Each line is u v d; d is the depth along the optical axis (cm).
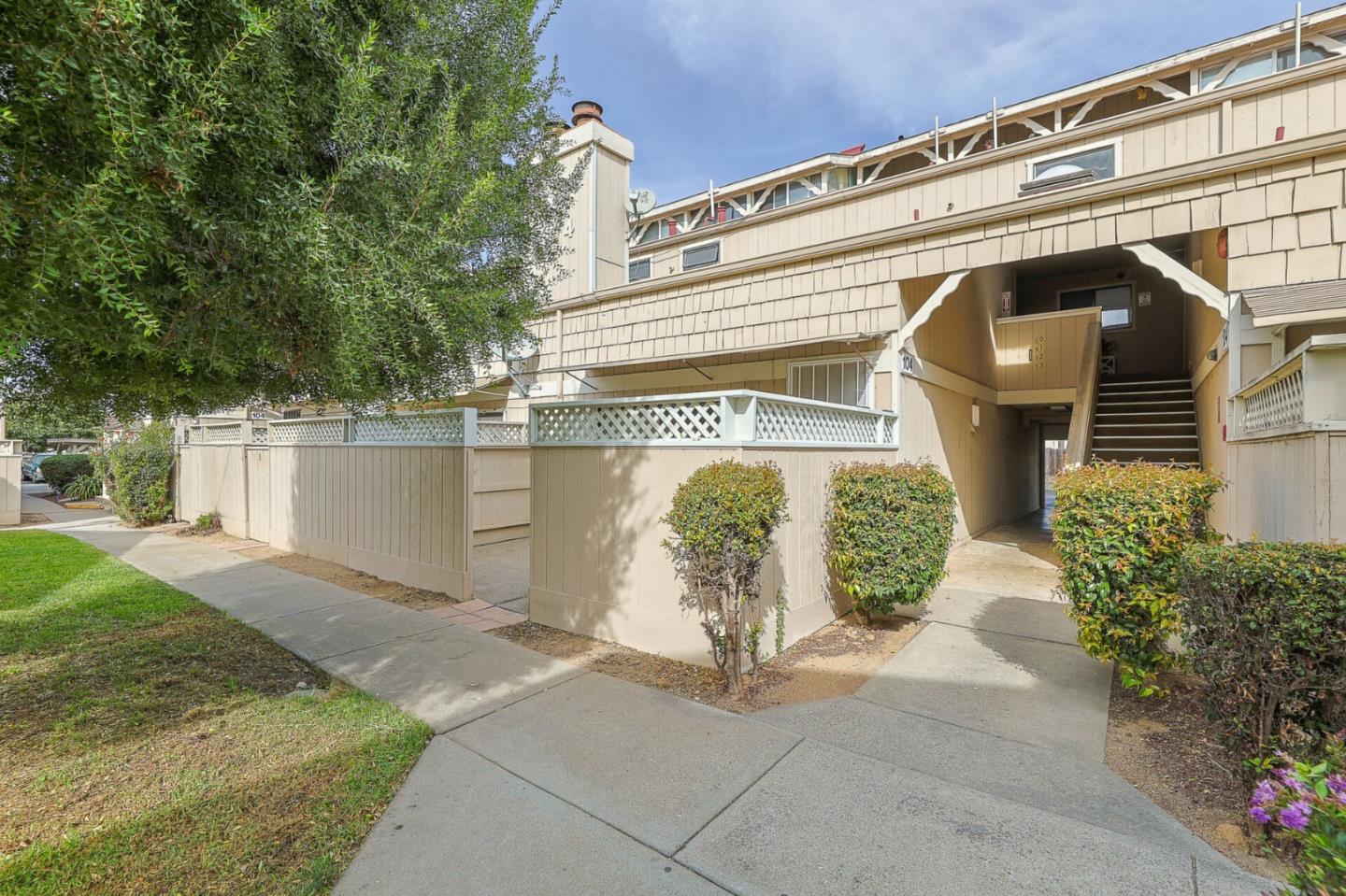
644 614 455
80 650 450
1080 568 358
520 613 564
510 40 349
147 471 1150
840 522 489
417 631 507
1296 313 420
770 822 247
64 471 1827
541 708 358
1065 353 1072
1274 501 387
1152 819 247
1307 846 149
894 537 464
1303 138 474
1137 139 689
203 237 218
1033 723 338
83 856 225
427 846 234
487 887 212
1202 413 737
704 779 281
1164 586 332
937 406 830
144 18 170
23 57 154
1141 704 359
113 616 536
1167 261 541
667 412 446
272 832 242
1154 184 538
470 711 355
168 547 908
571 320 1015
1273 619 225
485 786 276
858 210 886
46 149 176
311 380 351
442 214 277
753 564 382
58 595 605
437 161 267
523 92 352
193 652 448
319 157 268
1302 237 482
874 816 252
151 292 212
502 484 996
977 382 1020
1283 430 359
